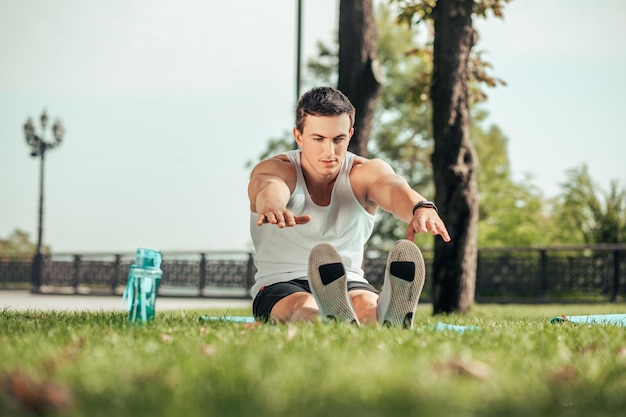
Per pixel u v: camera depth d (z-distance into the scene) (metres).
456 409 2.15
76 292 25.48
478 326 5.23
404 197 4.63
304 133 4.74
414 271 4.37
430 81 11.99
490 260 19.83
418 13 12.32
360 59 11.91
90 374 2.60
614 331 4.57
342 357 3.01
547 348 3.62
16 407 2.24
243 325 4.62
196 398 2.27
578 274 19.33
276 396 2.27
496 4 11.67
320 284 4.36
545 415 2.15
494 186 32.56
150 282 4.59
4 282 27.72
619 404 2.30
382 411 2.12
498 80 12.64
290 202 4.88
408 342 3.60
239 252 23.30
